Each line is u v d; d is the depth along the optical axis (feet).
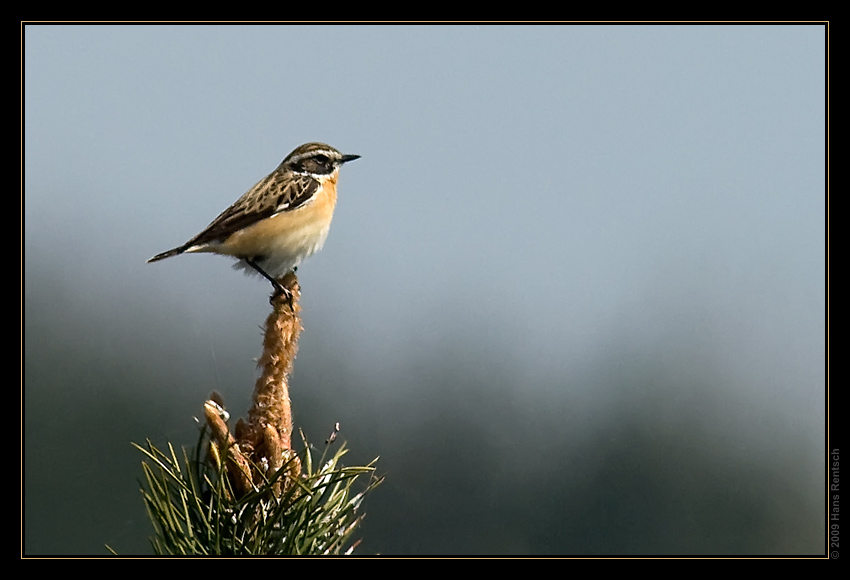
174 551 19.35
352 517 20.26
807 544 90.58
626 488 92.68
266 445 20.07
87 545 71.05
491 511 89.76
